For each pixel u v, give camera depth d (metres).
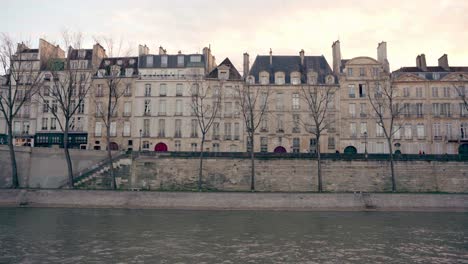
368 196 38.75
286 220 31.66
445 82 58.81
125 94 60.25
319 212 36.16
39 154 47.16
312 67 62.31
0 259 19.78
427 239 25.16
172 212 35.53
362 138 58.12
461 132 57.88
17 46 52.62
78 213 34.22
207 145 58.50
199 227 28.45
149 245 22.95
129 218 31.88
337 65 60.50
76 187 45.56
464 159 46.28
